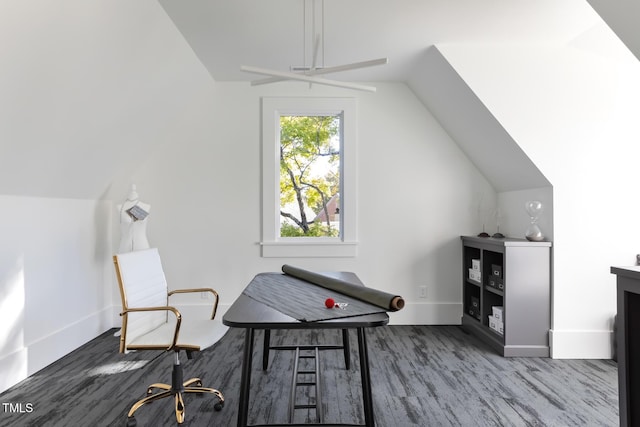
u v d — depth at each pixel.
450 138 4.60
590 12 3.03
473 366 3.34
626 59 3.50
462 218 4.61
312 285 2.70
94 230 4.12
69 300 3.68
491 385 2.96
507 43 3.59
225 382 3.01
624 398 1.88
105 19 2.45
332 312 1.98
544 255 3.57
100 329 4.20
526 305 3.57
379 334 4.23
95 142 3.36
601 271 3.54
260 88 4.55
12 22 1.94
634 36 2.23
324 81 2.70
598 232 3.54
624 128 3.56
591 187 3.55
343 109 4.57
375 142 4.59
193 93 4.29
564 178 3.56
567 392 2.85
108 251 4.41
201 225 4.53
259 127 4.56
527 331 3.58
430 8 2.98
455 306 4.59
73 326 3.71
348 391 2.85
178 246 4.52
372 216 4.60
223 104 4.54
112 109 3.22
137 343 2.39
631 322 1.87
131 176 4.46
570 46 3.58
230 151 4.54
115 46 2.71
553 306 3.55
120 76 3.00
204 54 3.80
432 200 4.61
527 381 3.04
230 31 3.33
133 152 4.10
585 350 3.53
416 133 4.61
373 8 2.97
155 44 3.10
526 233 3.70
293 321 1.83
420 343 3.94
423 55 3.84
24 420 2.45
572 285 3.54
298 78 2.66
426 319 4.59
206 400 2.71
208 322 2.77
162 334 2.52
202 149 4.53
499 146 3.86
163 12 2.96
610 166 3.56
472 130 4.07
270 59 3.93
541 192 3.75
